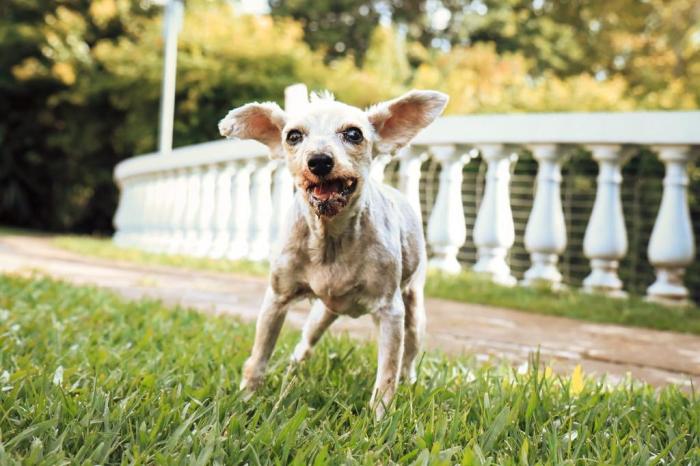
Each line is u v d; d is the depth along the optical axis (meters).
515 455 2.17
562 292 6.16
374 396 2.58
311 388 2.77
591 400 2.66
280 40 16.83
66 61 19.14
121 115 19.88
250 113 2.87
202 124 16.42
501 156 6.74
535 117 6.36
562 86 12.27
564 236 6.57
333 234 2.58
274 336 2.79
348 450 2.04
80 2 20.89
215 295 6.04
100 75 18.94
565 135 6.23
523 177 8.00
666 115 5.81
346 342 3.67
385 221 2.70
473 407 2.58
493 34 23.09
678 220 5.98
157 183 11.45
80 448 2.02
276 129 2.93
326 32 23.34
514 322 5.01
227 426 2.25
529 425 2.42
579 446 2.17
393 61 18.75
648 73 17.59
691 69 17.16
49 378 2.61
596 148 6.26
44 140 21.45
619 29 19.34
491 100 12.94
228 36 16.52
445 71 17.48
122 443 2.09
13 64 20.80
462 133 6.73
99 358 3.05
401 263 2.73
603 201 6.34
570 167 7.84
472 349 4.07
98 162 20.86
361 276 2.61
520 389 2.66
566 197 7.68
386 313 2.65
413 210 3.03
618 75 19.03
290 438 2.10
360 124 2.60
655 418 2.56
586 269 7.83
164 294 5.97
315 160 2.42
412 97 2.83
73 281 6.40
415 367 3.29
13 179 21.62
